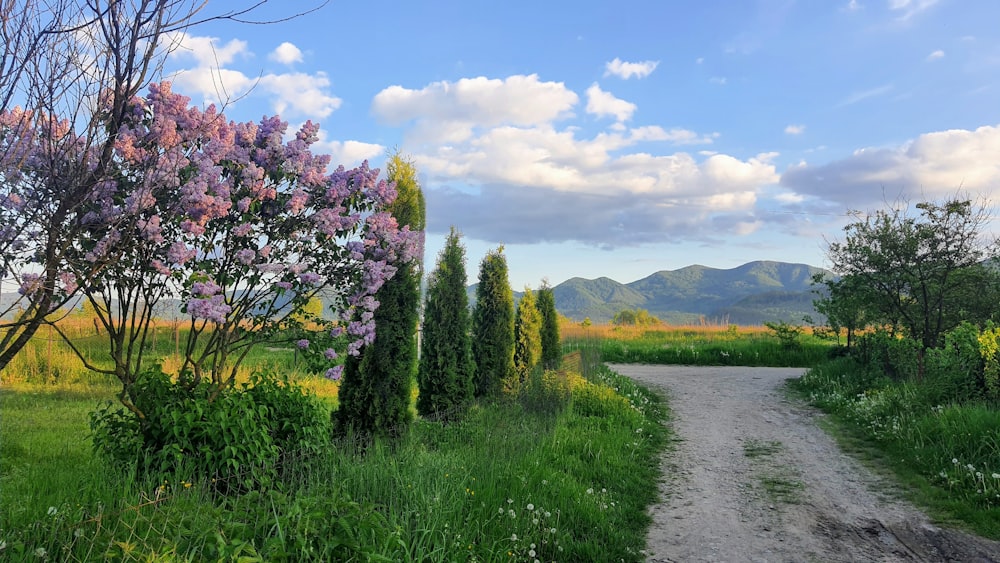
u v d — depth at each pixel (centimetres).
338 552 393
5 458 705
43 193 355
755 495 765
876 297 1364
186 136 494
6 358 356
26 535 372
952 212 1255
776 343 2456
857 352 1614
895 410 1072
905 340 1285
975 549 588
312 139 625
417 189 871
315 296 653
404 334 791
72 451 756
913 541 610
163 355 1468
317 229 605
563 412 1053
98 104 337
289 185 608
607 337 3020
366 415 771
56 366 1480
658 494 770
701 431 1145
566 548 546
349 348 652
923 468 824
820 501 738
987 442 797
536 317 1467
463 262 1059
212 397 579
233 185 560
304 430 591
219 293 558
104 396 1252
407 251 677
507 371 1205
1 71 297
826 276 1532
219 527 393
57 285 387
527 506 578
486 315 1220
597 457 825
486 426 862
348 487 545
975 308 1250
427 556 434
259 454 541
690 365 2309
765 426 1188
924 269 1275
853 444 1016
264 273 571
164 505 429
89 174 352
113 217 413
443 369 1004
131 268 502
